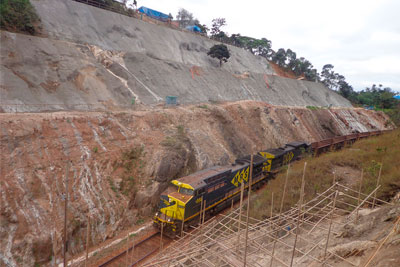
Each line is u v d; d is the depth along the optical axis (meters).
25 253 15.34
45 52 31.59
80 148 22.23
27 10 36.47
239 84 64.12
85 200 19.80
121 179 23.42
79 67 33.44
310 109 67.38
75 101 29.38
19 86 26.09
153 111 32.59
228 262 10.70
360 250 10.12
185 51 63.97
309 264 11.11
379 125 82.62
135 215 22.47
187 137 31.33
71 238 17.69
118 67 39.44
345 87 120.00
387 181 16.80
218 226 19.34
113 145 25.08
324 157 28.67
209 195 22.31
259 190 30.58
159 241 19.59
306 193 20.27
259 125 47.38
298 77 109.00
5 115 20.58
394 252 8.39
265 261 12.57
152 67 45.78
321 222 15.30
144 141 27.48
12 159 17.70
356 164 24.41
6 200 15.95
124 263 16.81
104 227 19.89
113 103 32.88
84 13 46.06
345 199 17.20
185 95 45.44
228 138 38.50
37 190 17.80
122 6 64.25
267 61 100.12
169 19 82.25
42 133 20.62
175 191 21.16
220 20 92.75
